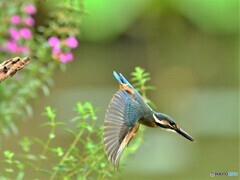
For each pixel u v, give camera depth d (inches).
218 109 764.6
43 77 387.9
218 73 886.4
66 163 303.0
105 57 880.3
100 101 738.2
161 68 883.4
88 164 297.9
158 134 625.6
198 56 897.5
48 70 386.6
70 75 818.2
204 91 832.3
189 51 898.7
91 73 842.2
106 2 859.4
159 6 885.8
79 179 296.2
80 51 874.1
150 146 597.3
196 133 695.1
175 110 771.4
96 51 877.2
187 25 904.9
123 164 306.5
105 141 215.9
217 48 903.7
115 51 887.7
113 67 876.0
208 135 687.1
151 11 886.4
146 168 564.1
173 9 891.4
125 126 222.1
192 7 893.8
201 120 735.7
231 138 675.4
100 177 296.4
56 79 801.6
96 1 855.1
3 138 549.3
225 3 899.4
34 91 387.5
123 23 877.8
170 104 786.8
